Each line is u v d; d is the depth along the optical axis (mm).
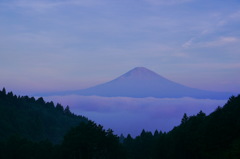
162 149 81500
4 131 114312
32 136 127125
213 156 60688
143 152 97750
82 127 67812
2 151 65312
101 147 68000
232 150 53031
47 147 67500
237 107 62688
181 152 74562
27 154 64938
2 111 130125
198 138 66625
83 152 66625
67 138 66125
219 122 63031
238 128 60062
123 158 71688
